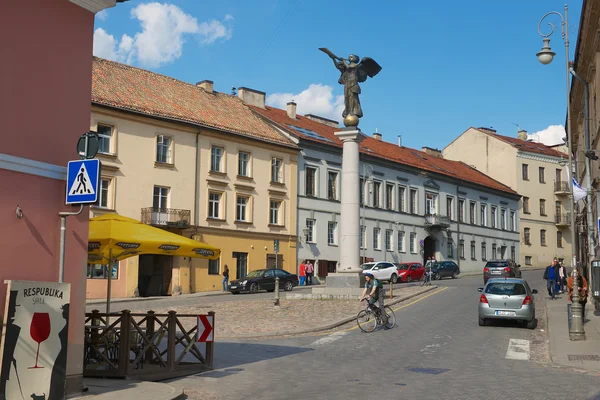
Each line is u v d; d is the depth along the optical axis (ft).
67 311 32.40
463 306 93.71
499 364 48.91
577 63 103.55
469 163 262.47
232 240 148.36
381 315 70.23
